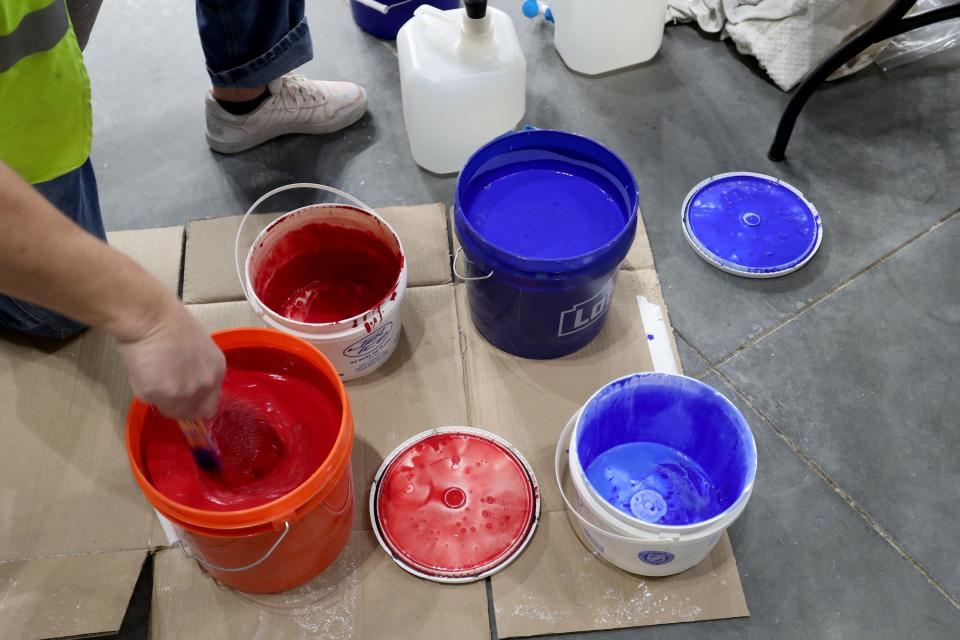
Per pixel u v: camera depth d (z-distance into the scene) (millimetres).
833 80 1995
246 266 1398
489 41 1670
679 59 2062
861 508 1390
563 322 1438
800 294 1648
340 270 1622
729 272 1674
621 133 1910
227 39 1646
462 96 1701
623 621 1266
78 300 764
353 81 2035
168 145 1909
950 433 1470
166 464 1240
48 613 1244
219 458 1220
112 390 1488
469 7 1610
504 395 1498
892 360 1557
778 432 1475
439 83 1672
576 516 1261
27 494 1368
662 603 1281
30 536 1326
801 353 1568
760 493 1406
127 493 1370
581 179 1573
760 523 1372
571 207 1527
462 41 1671
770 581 1318
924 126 1908
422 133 1779
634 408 1376
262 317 1371
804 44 1943
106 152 1894
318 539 1189
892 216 1758
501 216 1511
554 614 1271
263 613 1268
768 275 1658
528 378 1519
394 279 1542
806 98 1726
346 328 1353
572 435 1290
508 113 1788
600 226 1495
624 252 1363
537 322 1438
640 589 1293
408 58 1705
